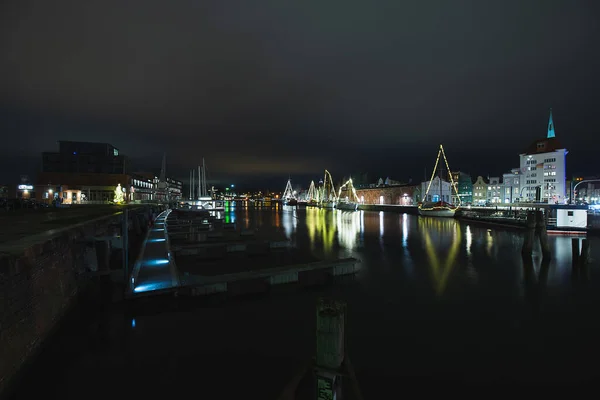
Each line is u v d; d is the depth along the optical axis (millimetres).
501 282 18656
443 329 12297
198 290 15047
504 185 98562
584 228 36500
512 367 9727
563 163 84562
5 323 7641
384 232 45281
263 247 31109
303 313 13711
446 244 33875
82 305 13758
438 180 96312
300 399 5004
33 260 9039
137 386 8570
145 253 22688
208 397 8164
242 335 11609
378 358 10188
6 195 60906
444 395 8430
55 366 9477
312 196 193125
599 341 11344
